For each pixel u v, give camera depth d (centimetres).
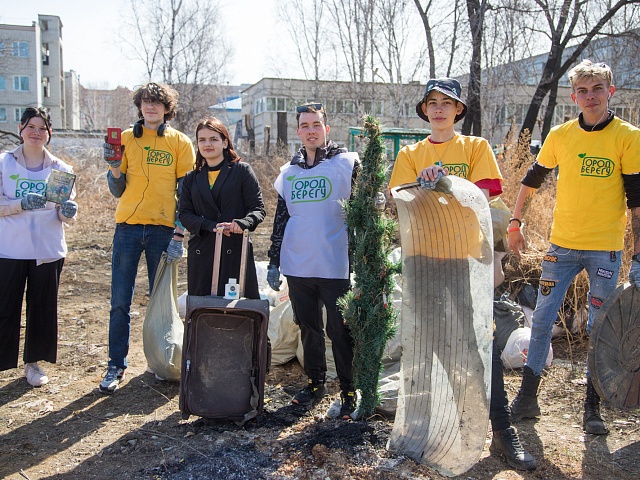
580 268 391
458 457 329
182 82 3247
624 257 571
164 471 327
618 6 1714
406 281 351
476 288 329
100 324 620
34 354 459
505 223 364
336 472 320
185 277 825
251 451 347
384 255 376
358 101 2414
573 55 1814
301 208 398
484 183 351
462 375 336
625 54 1783
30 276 453
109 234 1203
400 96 2261
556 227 394
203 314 386
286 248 407
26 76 6419
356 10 2330
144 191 454
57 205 459
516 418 398
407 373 353
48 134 462
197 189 414
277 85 4400
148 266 474
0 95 6375
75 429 386
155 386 461
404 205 342
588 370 379
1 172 450
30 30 6344
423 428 348
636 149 356
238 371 389
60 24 7162
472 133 1825
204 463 333
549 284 394
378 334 376
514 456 335
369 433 362
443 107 354
